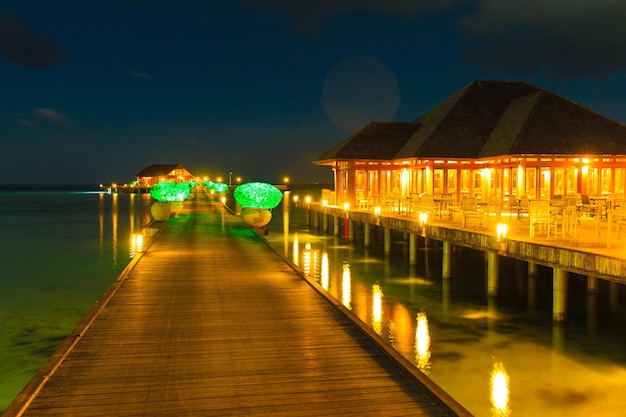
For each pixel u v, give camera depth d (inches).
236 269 589.6
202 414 223.5
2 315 518.3
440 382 344.2
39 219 1743.4
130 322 366.6
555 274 467.5
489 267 579.2
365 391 248.4
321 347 313.3
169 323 364.2
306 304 422.6
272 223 1584.6
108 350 305.4
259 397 241.0
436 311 523.8
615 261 350.6
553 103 947.3
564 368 368.2
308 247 1005.8
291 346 315.3
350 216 956.0
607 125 914.7
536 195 863.7
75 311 534.9
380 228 1264.8
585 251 387.9
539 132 884.0
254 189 1099.3
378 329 463.8
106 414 222.5
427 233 645.3
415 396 242.8
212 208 1891.0
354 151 1092.5
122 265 816.3
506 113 1053.2
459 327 468.4
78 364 281.6
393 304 552.7
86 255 923.4
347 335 337.7
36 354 408.2
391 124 1182.9
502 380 347.3
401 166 1099.3
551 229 551.8
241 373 270.2
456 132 1011.9
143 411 225.6
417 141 1050.1
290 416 222.2
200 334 338.6
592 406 309.0
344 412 226.2
